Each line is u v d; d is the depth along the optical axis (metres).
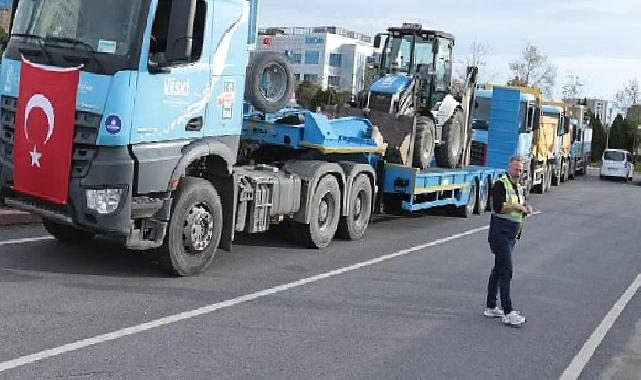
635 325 8.62
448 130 17.27
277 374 5.89
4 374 5.36
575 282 10.88
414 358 6.64
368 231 14.27
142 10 7.68
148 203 8.05
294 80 11.26
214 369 5.86
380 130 14.54
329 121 11.91
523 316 8.55
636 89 75.94
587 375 6.66
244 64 9.29
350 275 9.85
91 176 7.65
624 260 13.33
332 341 6.91
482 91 22.73
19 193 8.17
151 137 7.94
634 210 23.89
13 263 8.68
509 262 8.10
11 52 8.20
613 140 68.88
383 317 7.93
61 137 7.73
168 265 8.57
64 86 7.71
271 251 11.05
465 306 8.77
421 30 17.77
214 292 8.25
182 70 8.22
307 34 95.69
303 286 8.96
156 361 5.91
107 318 6.91
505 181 8.12
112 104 7.56
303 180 11.09
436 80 17.72
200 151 8.58
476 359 6.81
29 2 8.26
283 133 11.41
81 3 7.85
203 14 8.43
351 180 12.28
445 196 16.91
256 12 10.05
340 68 95.69
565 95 71.62
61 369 5.55
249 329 7.02
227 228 9.33
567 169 37.72
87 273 8.54
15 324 6.48
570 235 16.27
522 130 23.44
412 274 10.34
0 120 8.31
